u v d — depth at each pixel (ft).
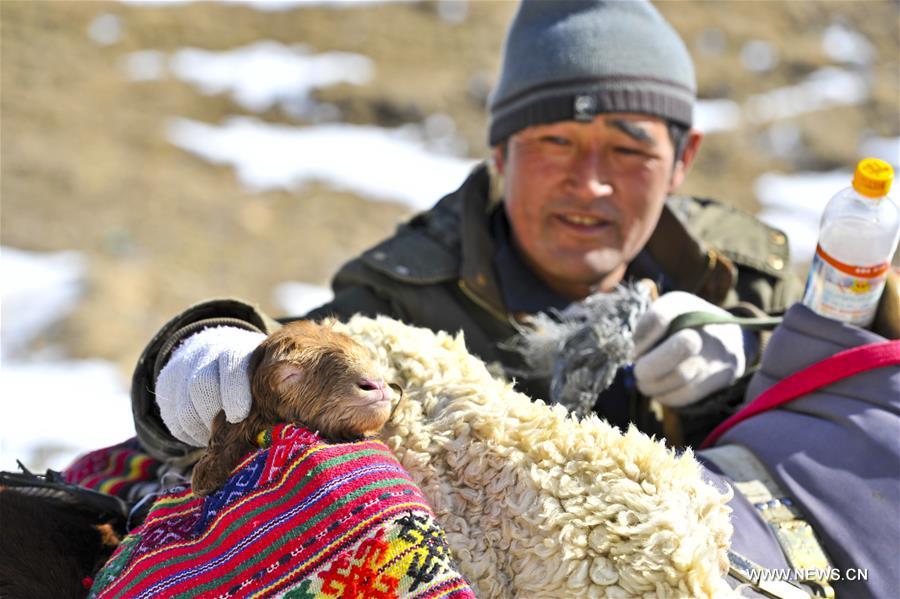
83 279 32.68
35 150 43.01
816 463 5.54
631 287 7.09
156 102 51.01
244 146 47.93
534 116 7.60
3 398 23.63
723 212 8.90
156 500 4.96
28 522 5.22
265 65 55.77
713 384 6.59
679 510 4.36
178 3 60.80
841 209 5.74
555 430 4.61
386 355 4.93
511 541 4.44
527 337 7.06
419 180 46.57
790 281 8.61
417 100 52.75
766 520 5.37
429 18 62.39
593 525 4.35
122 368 26.94
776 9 67.56
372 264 7.76
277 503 4.27
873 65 63.62
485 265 7.70
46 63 52.60
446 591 4.11
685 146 8.45
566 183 7.61
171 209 40.57
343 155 48.19
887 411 5.62
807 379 5.80
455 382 4.84
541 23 7.83
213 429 4.55
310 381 4.36
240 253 38.17
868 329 5.96
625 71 7.55
